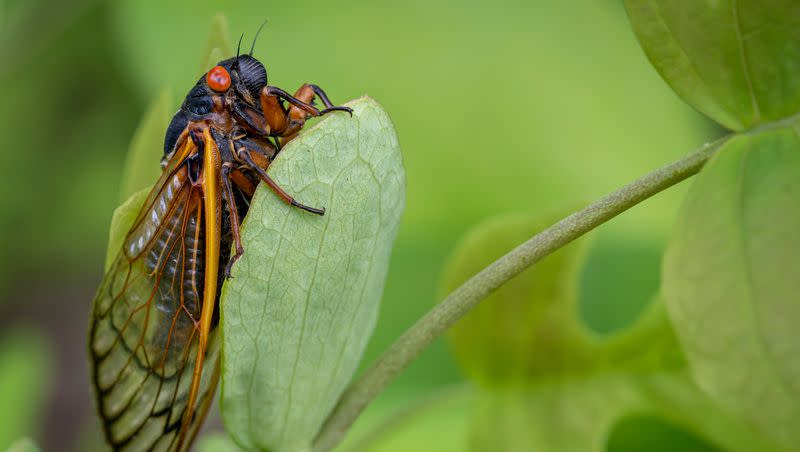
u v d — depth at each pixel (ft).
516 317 0.69
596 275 0.82
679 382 0.68
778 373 0.57
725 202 0.58
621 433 0.73
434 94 0.84
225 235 0.69
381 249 0.64
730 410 0.57
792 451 0.56
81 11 0.89
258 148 0.70
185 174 0.67
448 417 0.77
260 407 0.63
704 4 0.59
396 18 0.86
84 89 0.91
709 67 0.59
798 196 0.58
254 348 0.62
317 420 0.64
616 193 0.60
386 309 0.83
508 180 0.83
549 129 0.84
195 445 0.93
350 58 0.85
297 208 0.61
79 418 1.17
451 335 0.69
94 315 0.64
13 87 0.90
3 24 0.88
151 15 0.85
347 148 0.62
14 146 0.91
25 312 1.15
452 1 0.85
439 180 0.83
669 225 0.82
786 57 0.59
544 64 0.85
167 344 0.65
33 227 0.92
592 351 0.69
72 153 0.92
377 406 0.78
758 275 0.57
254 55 0.85
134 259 0.65
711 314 0.58
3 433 0.83
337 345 0.64
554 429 0.69
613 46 0.85
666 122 0.84
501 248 0.67
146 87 0.85
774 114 0.59
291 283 0.62
